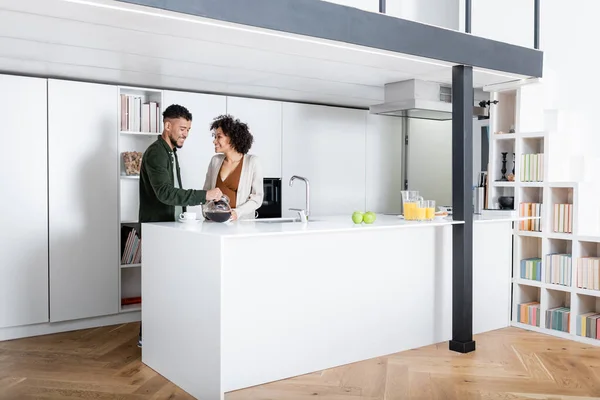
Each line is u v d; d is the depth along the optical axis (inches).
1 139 177.8
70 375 144.3
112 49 151.6
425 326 168.2
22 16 117.8
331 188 256.7
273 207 237.0
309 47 138.1
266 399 125.1
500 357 158.2
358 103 256.4
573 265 179.3
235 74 189.0
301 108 245.9
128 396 129.8
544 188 189.3
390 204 279.1
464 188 162.6
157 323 146.4
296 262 139.0
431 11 244.1
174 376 138.8
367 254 153.4
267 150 235.9
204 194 151.6
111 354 163.2
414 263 164.6
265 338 134.2
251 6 118.2
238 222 153.9
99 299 196.4
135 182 210.7
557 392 131.6
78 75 190.2
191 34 127.6
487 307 188.7
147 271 150.6
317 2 127.5
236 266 128.5
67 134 189.0
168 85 210.1
